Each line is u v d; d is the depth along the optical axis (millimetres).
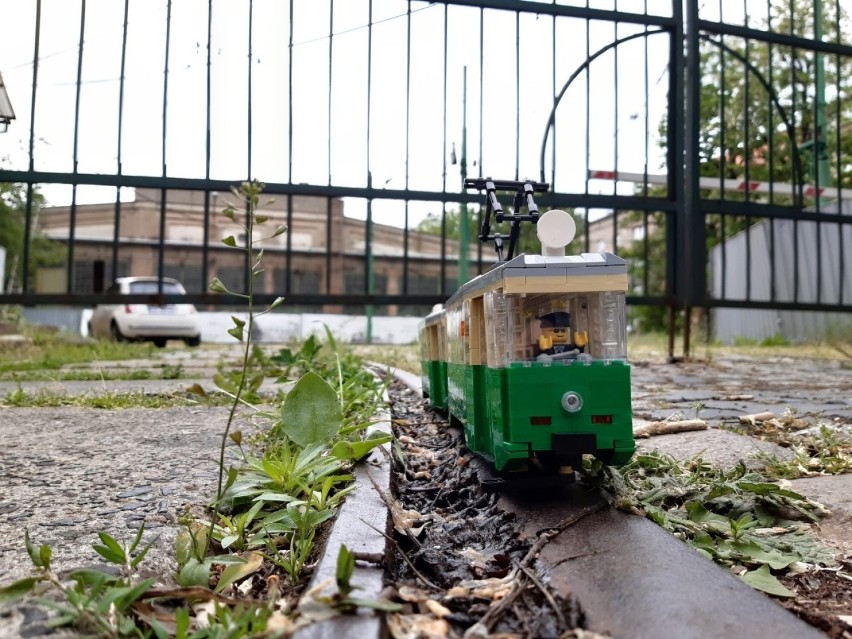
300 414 2514
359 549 1728
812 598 1768
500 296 2365
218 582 1709
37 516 2098
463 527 2258
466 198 7355
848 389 6137
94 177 6523
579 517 2193
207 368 7688
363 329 21875
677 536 2111
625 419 2293
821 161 12344
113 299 6664
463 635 1442
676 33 8266
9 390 5449
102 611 1375
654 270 21828
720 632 1395
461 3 7277
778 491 2328
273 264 24922
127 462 2809
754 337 16547
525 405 2279
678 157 8406
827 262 13602
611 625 1469
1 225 26969
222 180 6750
